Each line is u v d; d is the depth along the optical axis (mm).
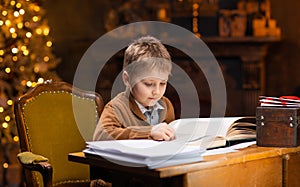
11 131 4320
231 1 5570
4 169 4508
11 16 4262
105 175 1860
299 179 1999
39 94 2635
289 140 1933
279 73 5520
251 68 5422
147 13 5625
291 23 5461
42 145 2574
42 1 4566
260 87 5434
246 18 5418
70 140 2645
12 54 4301
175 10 5613
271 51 5535
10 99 4309
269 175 1886
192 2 5574
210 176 1698
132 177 1753
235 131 1994
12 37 4277
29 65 4371
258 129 1969
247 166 1809
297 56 5461
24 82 4340
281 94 5523
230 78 5559
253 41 5312
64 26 5781
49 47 4656
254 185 1835
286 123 1933
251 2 5430
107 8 5719
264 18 5387
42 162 2244
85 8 5758
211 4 5555
